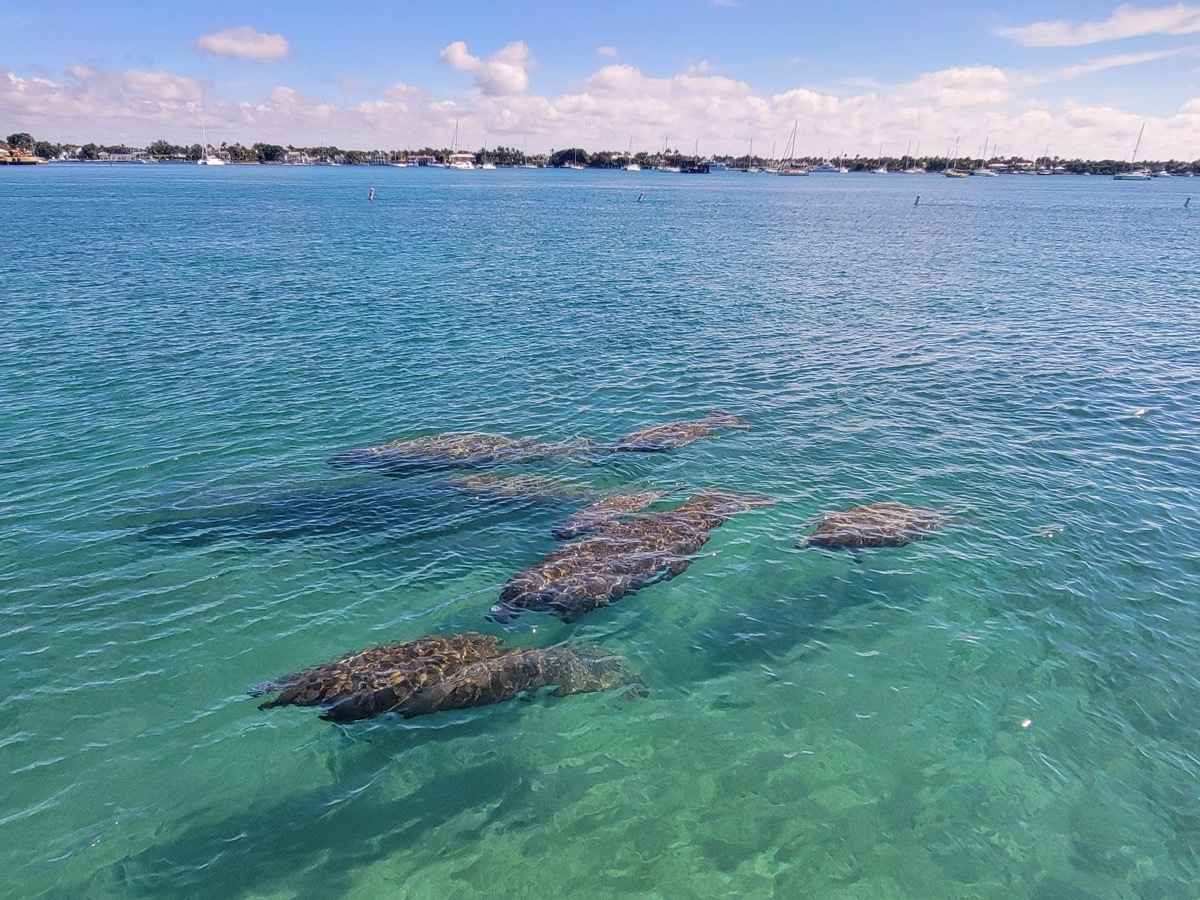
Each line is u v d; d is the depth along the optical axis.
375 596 15.20
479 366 30.23
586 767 11.23
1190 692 12.74
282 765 11.07
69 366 28.59
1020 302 44.12
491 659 13.20
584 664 13.30
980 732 11.92
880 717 12.23
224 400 25.62
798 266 58.06
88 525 17.41
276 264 53.38
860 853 9.90
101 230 70.38
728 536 17.66
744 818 10.40
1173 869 9.68
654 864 9.70
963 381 29.00
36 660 12.95
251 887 9.23
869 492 19.88
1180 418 25.12
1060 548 17.12
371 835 10.00
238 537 17.17
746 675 13.20
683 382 28.73
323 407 25.30
